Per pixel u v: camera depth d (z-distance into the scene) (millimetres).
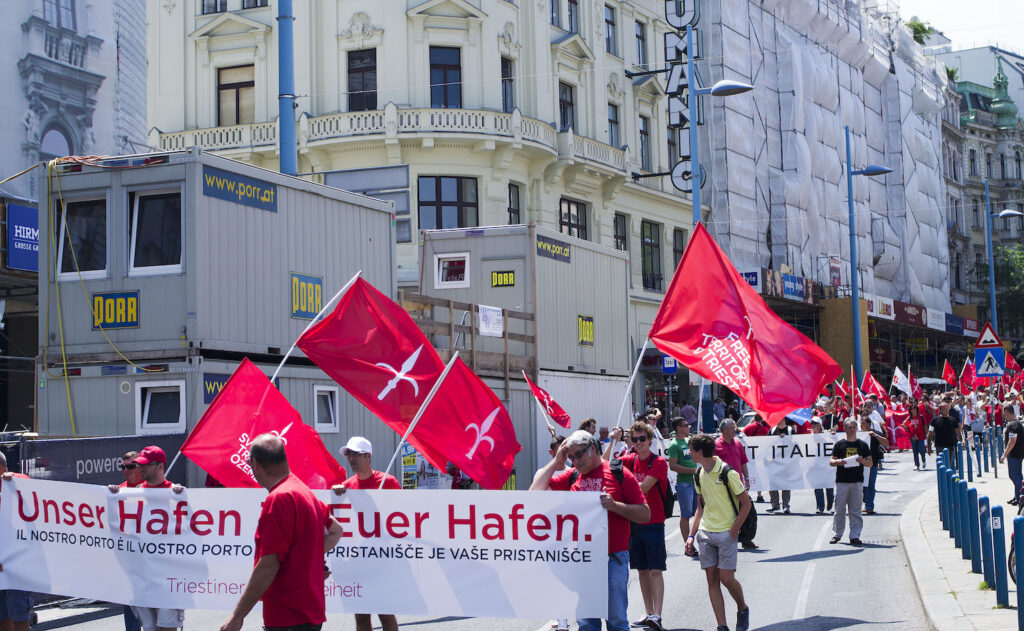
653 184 42875
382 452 17125
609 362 25172
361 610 8484
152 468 9102
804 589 12281
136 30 25859
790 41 52844
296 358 15938
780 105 52719
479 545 8375
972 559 12008
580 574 8219
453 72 34031
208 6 35469
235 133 34062
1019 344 82125
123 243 14633
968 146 87188
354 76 33906
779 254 50500
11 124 21625
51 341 14984
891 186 65938
